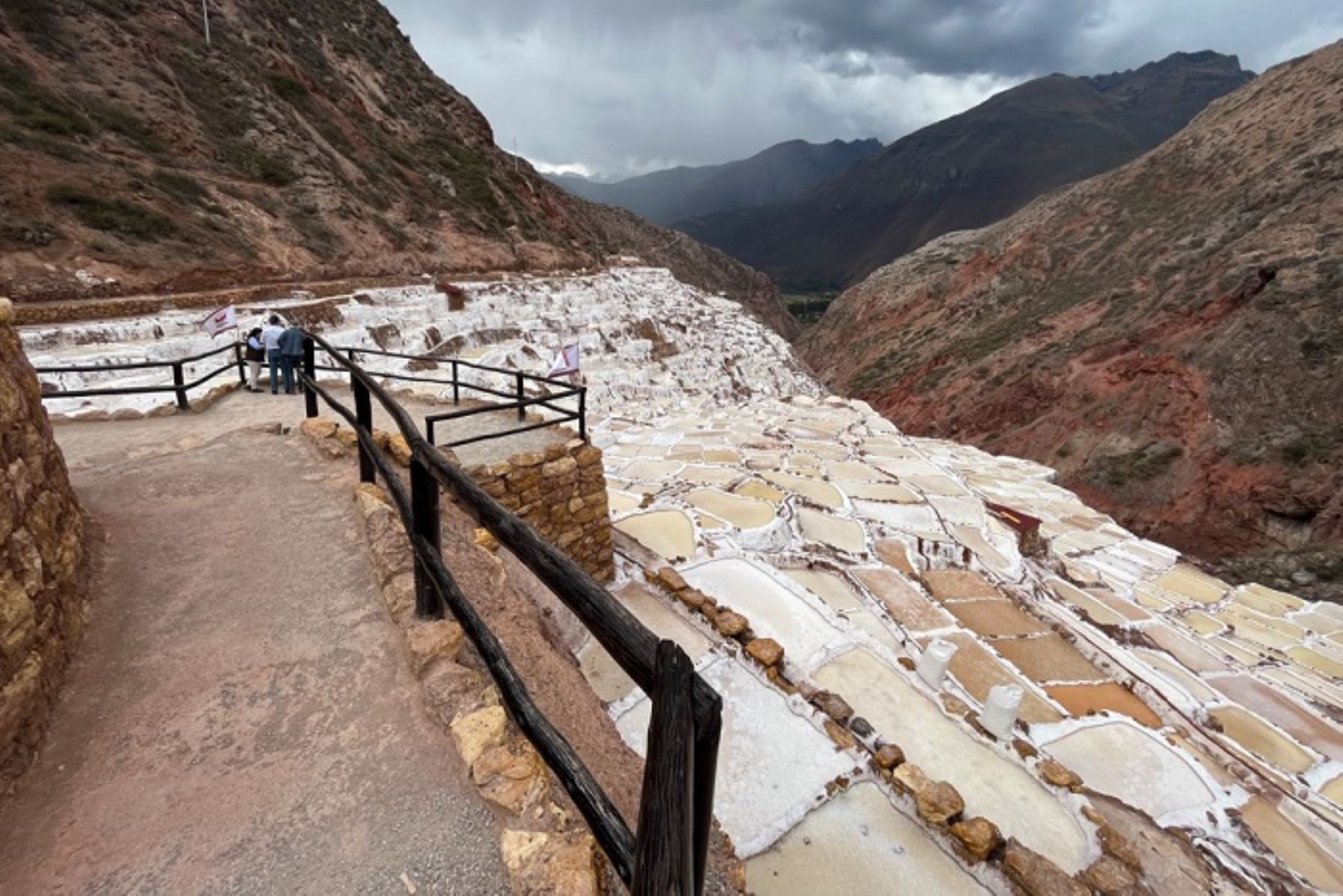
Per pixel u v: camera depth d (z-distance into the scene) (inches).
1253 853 215.3
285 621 115.1
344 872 70.7
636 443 614.5
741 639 252.5
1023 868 165.6
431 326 914.1
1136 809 223.9
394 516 148.9
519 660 130.3
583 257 1967.3
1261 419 1138.7
